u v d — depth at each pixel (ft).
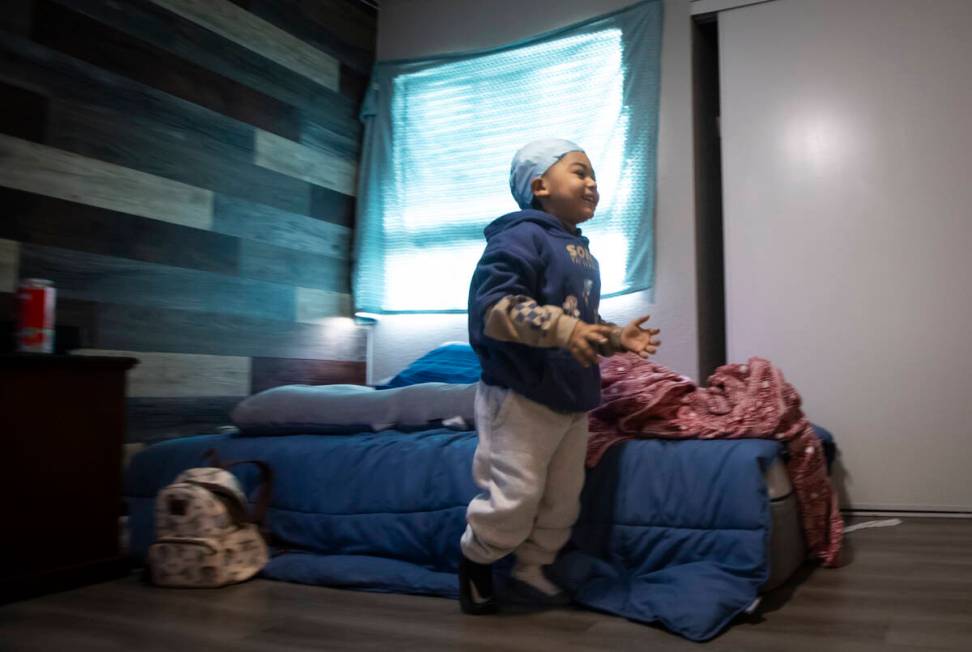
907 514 9.41
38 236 7.89
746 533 5.70
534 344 5.09
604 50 10.90
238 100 10.30
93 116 8.48
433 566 6.63
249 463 7.59
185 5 9.61
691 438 6.46
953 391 9.29
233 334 10.05
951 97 9.45
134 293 8.82
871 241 9.71
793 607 5.62
